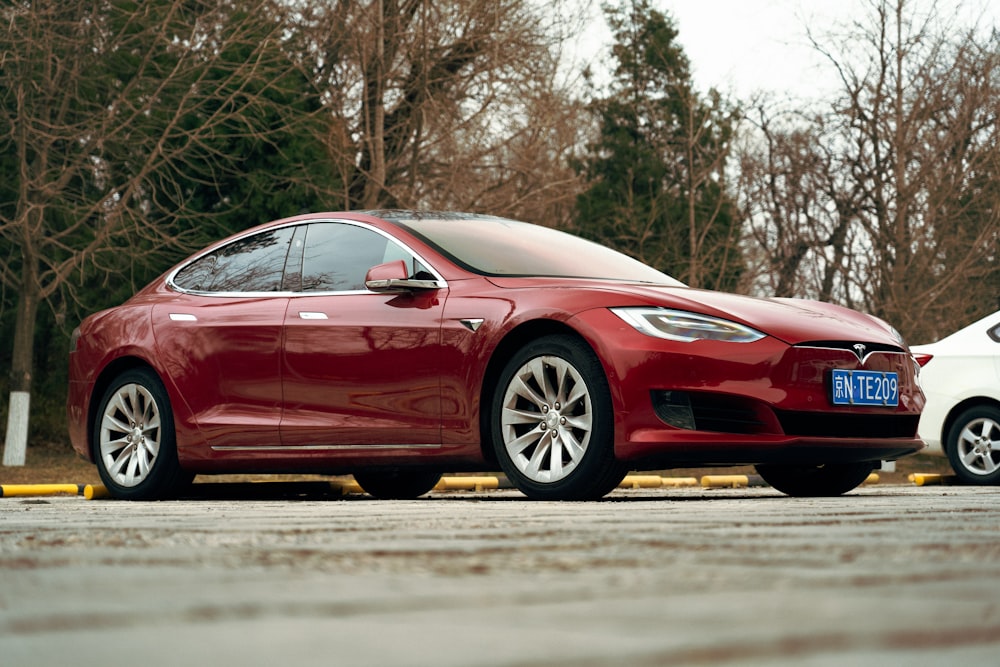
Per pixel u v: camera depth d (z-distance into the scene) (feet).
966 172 81.20
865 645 3.36
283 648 3.45
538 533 8.89
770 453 17.83
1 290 67.36
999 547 7.37
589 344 17.87
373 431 19.88
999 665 3.06
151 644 3.55
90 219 66.18
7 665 3.19
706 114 85.66
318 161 68.28
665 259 91.15
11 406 57.52
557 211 93.76
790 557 6.74
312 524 10.46
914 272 81.30
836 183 89.35
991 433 34.86
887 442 19.34
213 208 68.28
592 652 3.25
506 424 18.56
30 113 59.31
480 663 3.08
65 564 6.63
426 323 19.38
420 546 7.66
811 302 20.93
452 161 70.03
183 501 20.76
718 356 17.69
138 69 61.52
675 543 7.78
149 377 23.07
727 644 3.38
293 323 21.04
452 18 68.85
